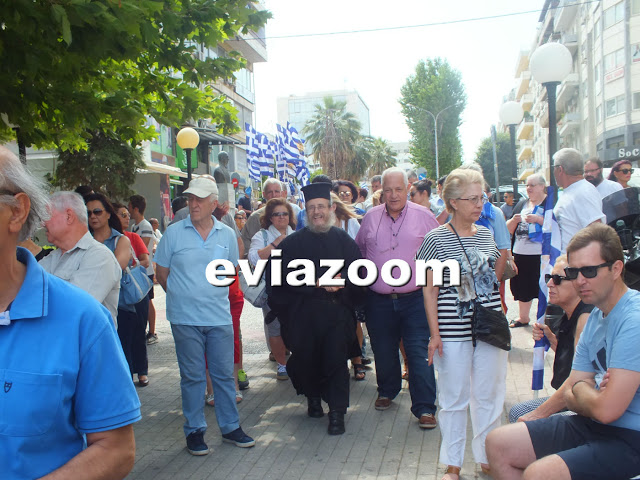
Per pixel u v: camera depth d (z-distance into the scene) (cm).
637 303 281
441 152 6406
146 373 687
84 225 416
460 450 410
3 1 413
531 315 964
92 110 561
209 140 3247
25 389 159
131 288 579
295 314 525
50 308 166
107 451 172
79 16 416
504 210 1141
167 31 520
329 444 489
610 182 699
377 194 840
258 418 561
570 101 5041
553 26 5181
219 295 484
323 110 5894
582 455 275
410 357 524
